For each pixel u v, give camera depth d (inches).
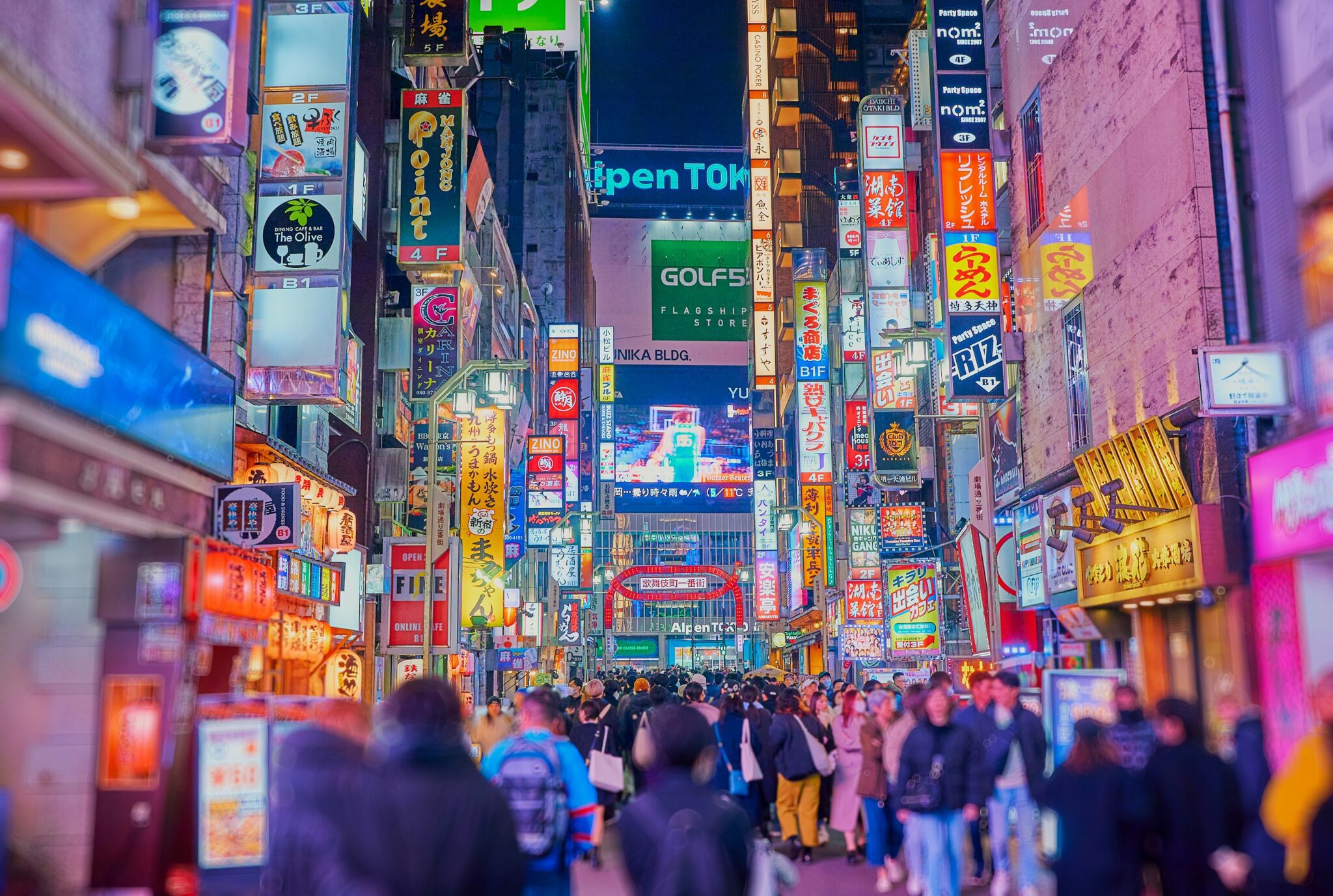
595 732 564.4
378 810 169.5
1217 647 611.8
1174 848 298.0
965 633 1371.8
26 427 299.0
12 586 384.5
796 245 3297.2
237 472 756.6
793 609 2393.0
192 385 432.1
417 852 166.7
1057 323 856.3
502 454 1325.0
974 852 516.1
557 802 289.3
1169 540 623.8
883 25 3533.5
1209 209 619.5
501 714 576.4
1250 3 527.2
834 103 3457.2
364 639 1081.4
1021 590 945.5
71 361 327.6
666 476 5324.8
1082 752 300.8
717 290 5654.5
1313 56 461.1
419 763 175.5
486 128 3053.6
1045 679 465.7
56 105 311.0
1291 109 482.9
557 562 2464.3
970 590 1015.0
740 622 3543.3
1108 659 777.6
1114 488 711.7
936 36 944.3
